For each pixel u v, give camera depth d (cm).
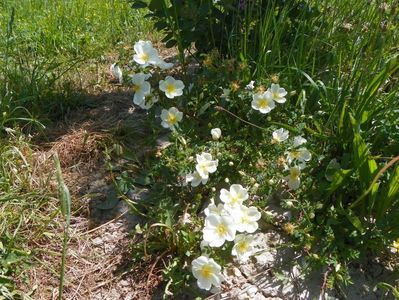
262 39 57
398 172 45
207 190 51
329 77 57
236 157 50
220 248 44
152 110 56
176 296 45
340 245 47
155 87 57
